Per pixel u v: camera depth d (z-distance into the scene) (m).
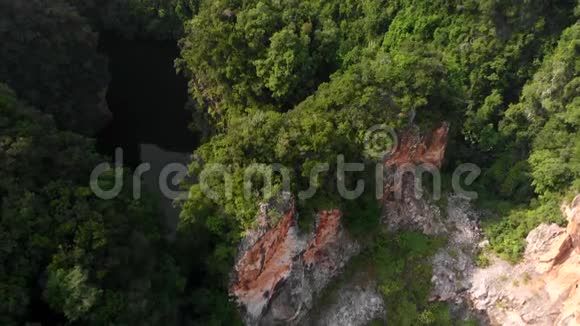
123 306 29.70
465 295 42.81
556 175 41.50
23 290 28.61
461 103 43.88
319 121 37.75
